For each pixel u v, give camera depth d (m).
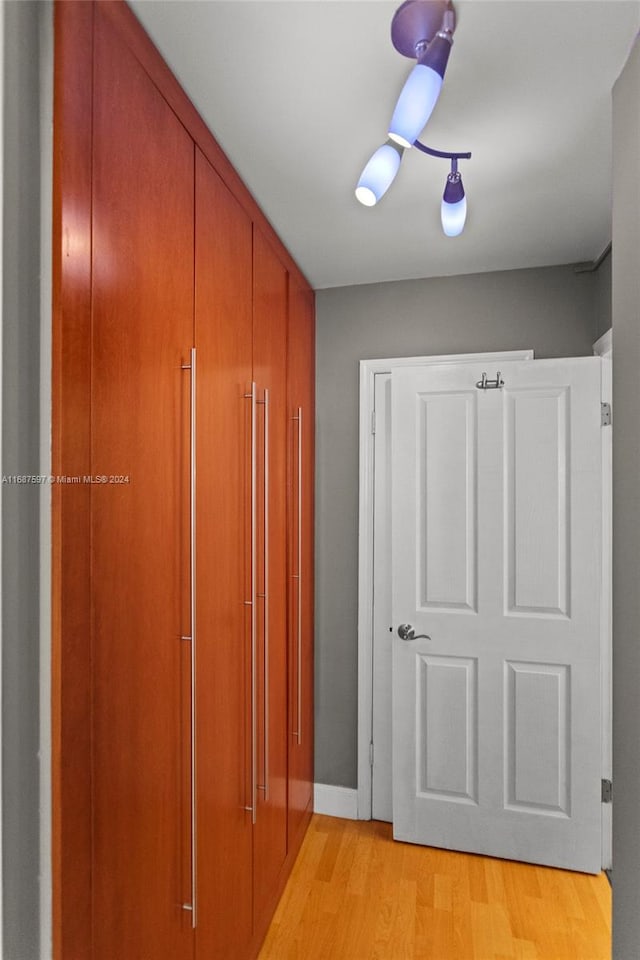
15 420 0.82
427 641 2.37
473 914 1.94
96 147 0.96
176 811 1.23
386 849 2.33
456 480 2.35
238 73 1.27
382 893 2.04
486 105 1.40
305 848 2.34
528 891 2.06
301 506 2.40
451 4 1.08
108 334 0.99
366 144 1.55
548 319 2.43
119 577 1.02
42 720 0.86
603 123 1.48
